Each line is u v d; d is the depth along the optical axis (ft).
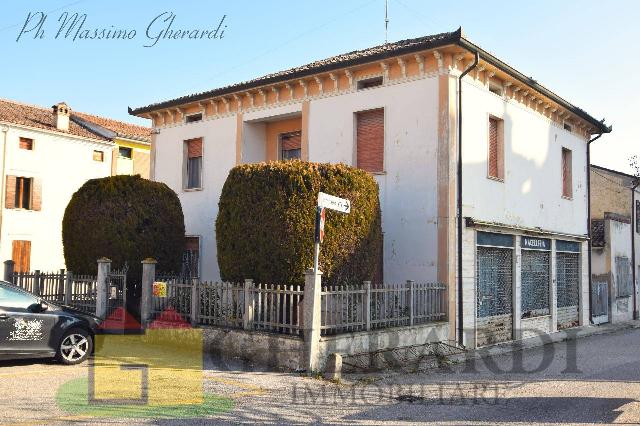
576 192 67.36
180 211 51.88
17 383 28.09
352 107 49.90
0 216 90.17
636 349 49.21
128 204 48.52
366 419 24.61
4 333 30.81
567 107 61.62
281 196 37.65
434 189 44.98
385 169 47.60
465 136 46.73
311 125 52.47
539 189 58.65
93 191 49.08
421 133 45.88
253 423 23.34
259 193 38.45
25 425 21.56
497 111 51.57
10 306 31.55
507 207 52.44
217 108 59.98
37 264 94.63
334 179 38.42
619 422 24.62
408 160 46.44
